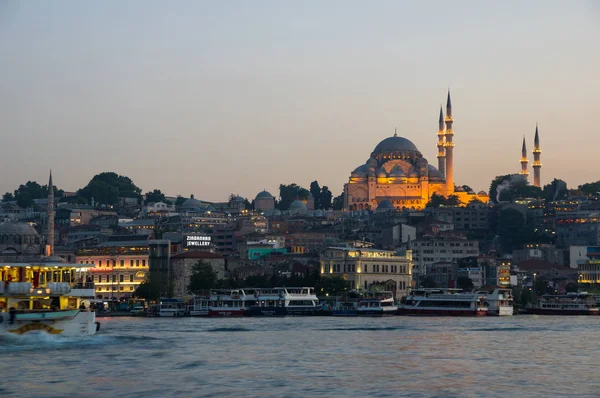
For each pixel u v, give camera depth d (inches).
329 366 5334.6
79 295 6161.4
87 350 5846.5
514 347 6560.0
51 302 6141.7
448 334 7849.4
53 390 4421.8
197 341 6879.9
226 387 4525.1
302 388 4503.0
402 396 4293.8
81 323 6284.5
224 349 6264.8
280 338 7263.8
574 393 4397.1
